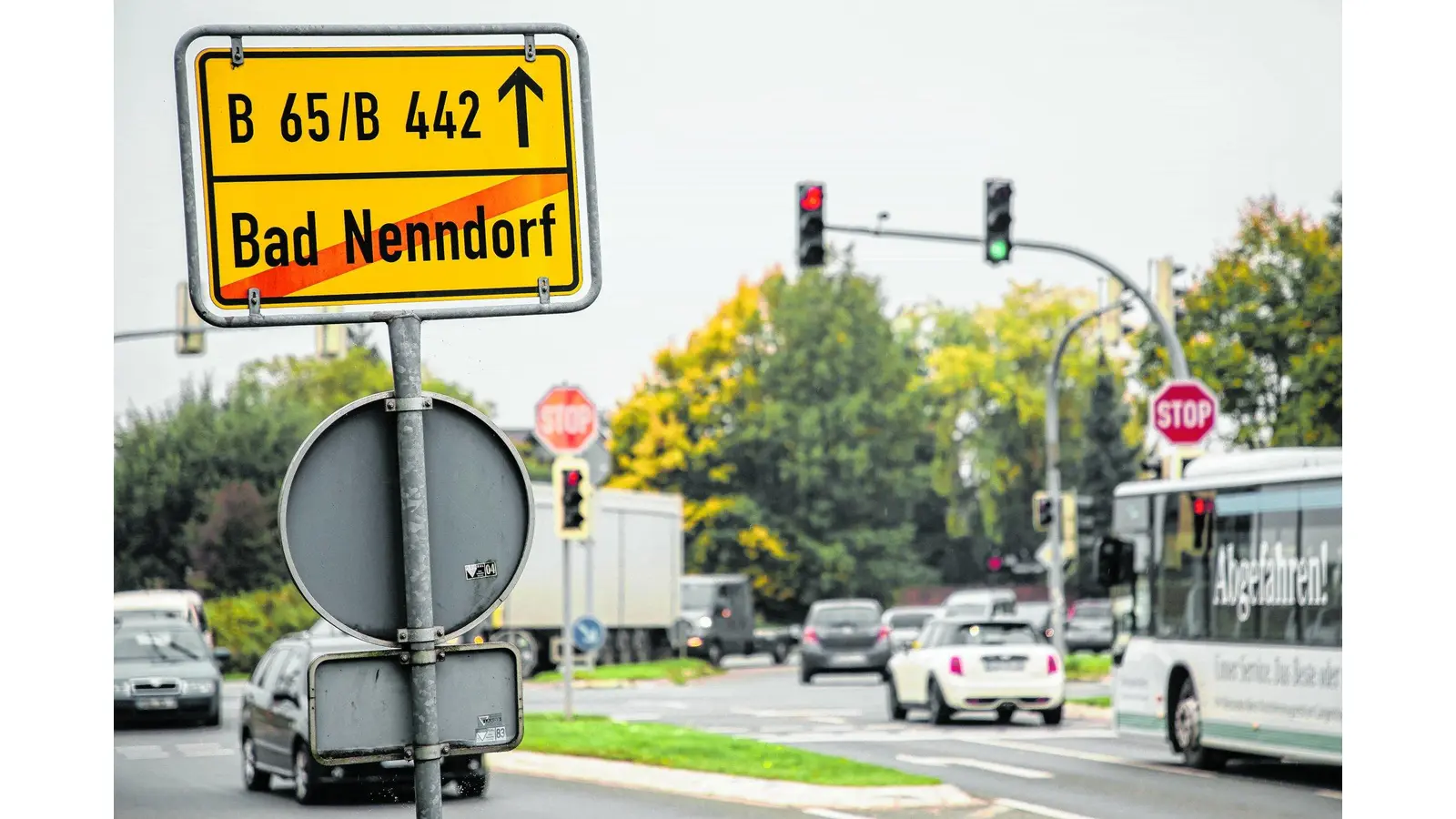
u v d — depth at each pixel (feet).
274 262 23.02
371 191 23.29
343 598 22.20
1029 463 409.08
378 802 77.00
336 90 23.26
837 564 347.56
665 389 348.59
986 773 82.84
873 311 364.79
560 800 74.38
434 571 22.52
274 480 265.75
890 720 124.67
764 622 354.54
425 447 22.63
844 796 71.87
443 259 23.40
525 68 23.66
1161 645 90.17
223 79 23.00
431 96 23.47
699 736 96.53
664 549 219.00
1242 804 69.05
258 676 84.43
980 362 400.06
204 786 85.61
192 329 151.12
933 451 406.21
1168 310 117.39
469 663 22.34
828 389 355.97
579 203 23.71
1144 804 69.46
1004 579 415.44
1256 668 80.43
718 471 344.08
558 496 109.29
